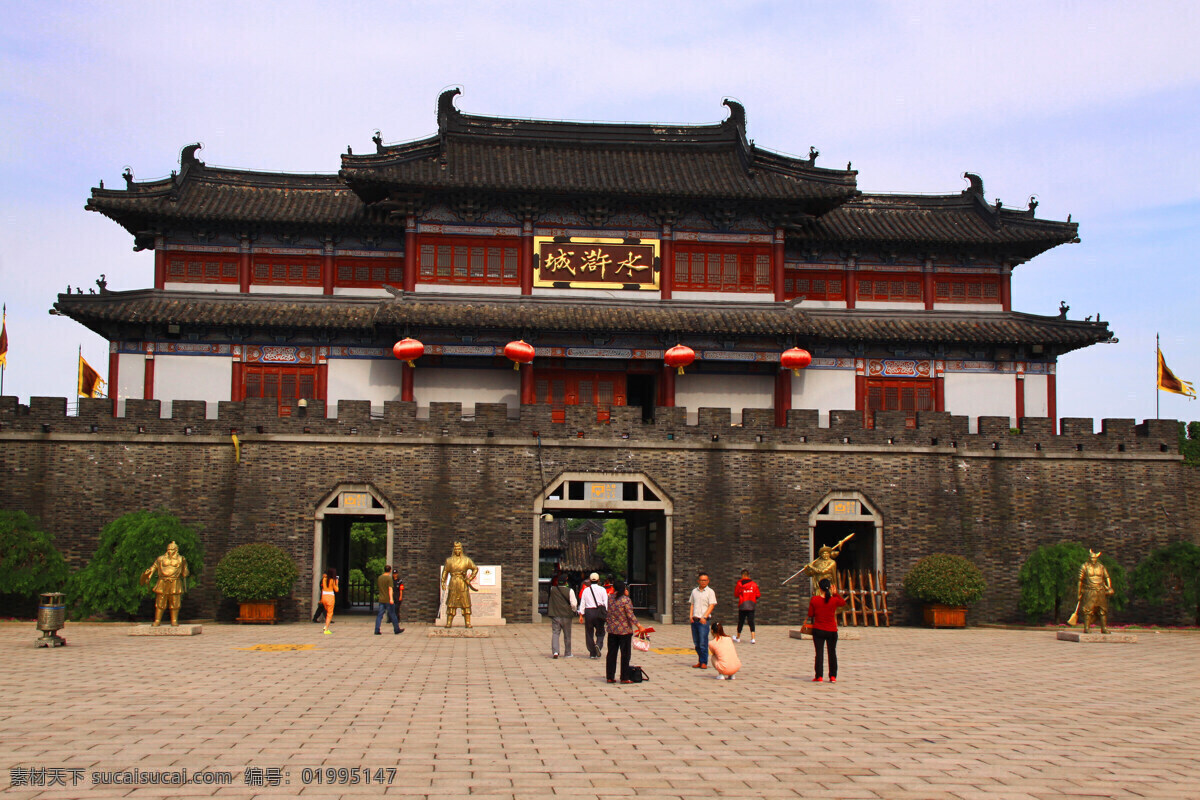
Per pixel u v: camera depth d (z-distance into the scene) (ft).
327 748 49.88
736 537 136.05
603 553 274.98
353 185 152.87
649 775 45.39
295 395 159.22
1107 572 122.11
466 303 155.94
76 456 132.77
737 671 81.46
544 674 80.28
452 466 134.21
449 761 47.47
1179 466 145.07
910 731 57.21
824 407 163.94
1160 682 80.53
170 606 111.96
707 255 161.48
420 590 131.13
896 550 137.69
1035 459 142.72
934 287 171.22
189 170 165.07
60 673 77.15
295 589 130.21
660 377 159.63
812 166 162.50
